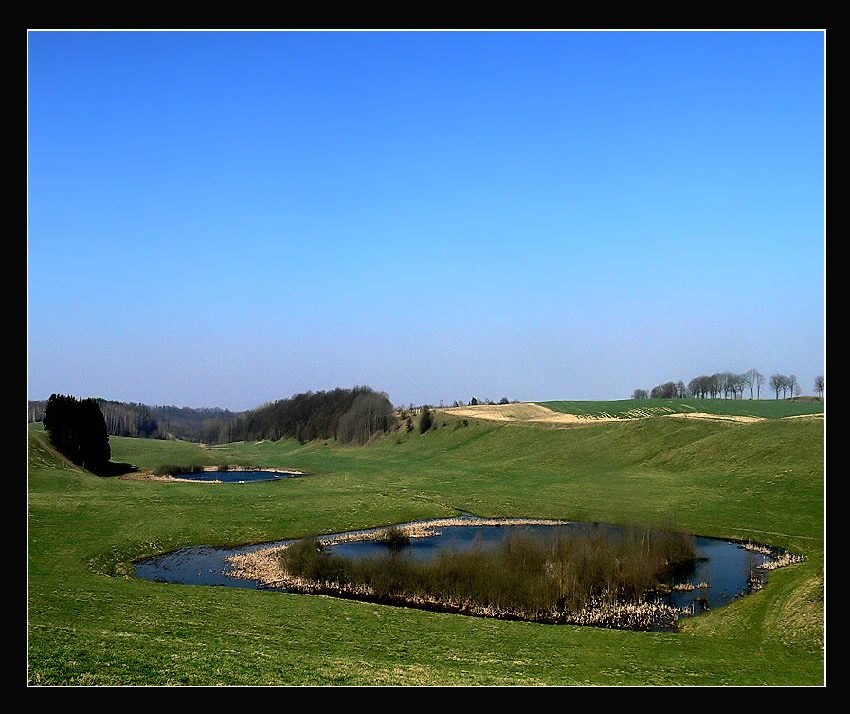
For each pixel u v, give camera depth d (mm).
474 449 131875
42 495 72062
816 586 36469
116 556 51812
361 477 106562
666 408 178750
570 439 117312
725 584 43656
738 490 71938
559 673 26375
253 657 26312
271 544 58719
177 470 121125
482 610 38406
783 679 25672
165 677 22719
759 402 186375
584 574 40281
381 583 41781
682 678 25797
